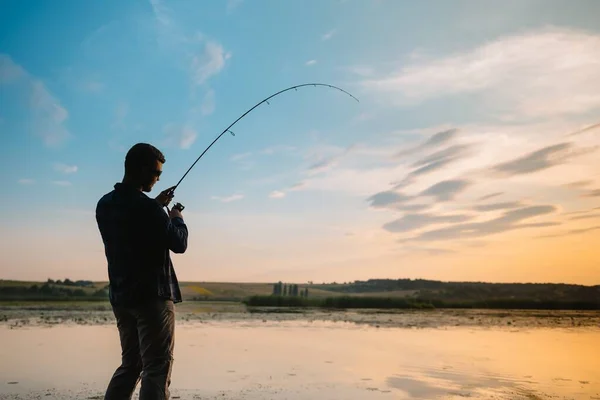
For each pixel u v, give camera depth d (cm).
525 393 698
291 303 4428
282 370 862
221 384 732
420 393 693
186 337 1417
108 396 413
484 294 5419
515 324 2147
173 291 413
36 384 712
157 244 400
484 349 1213
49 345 1172
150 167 417
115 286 400
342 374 833
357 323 2114
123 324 411
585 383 776
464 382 778
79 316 2214
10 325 1731
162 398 388
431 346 1266
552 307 4597
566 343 1362
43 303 3822
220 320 2181
